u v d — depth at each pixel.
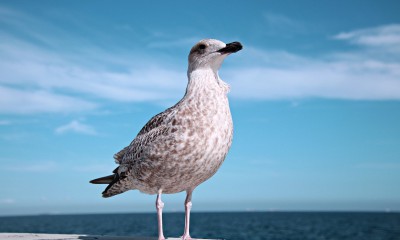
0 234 1.42
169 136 1.02
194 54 1.08
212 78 1.07
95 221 26.27
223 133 1.04
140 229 13.92
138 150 1.08
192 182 1.08
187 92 1.07
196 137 1.01
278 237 10.09
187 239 1.13
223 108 1.05
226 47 1.05
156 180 1.07
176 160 1.02
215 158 1.04
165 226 16.55
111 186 1.22
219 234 11.02
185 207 1.14
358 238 9.99
